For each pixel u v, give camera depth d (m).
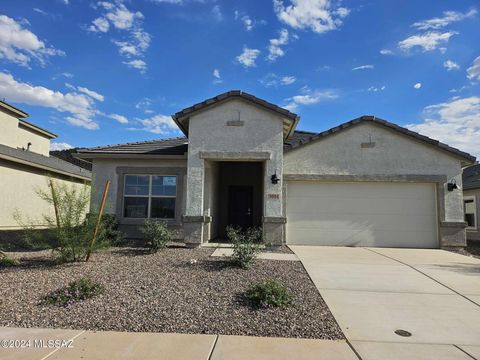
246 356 4.31
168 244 12.55
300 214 13.51
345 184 13.63
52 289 6.74
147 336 4.86
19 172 17.92
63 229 9.18
